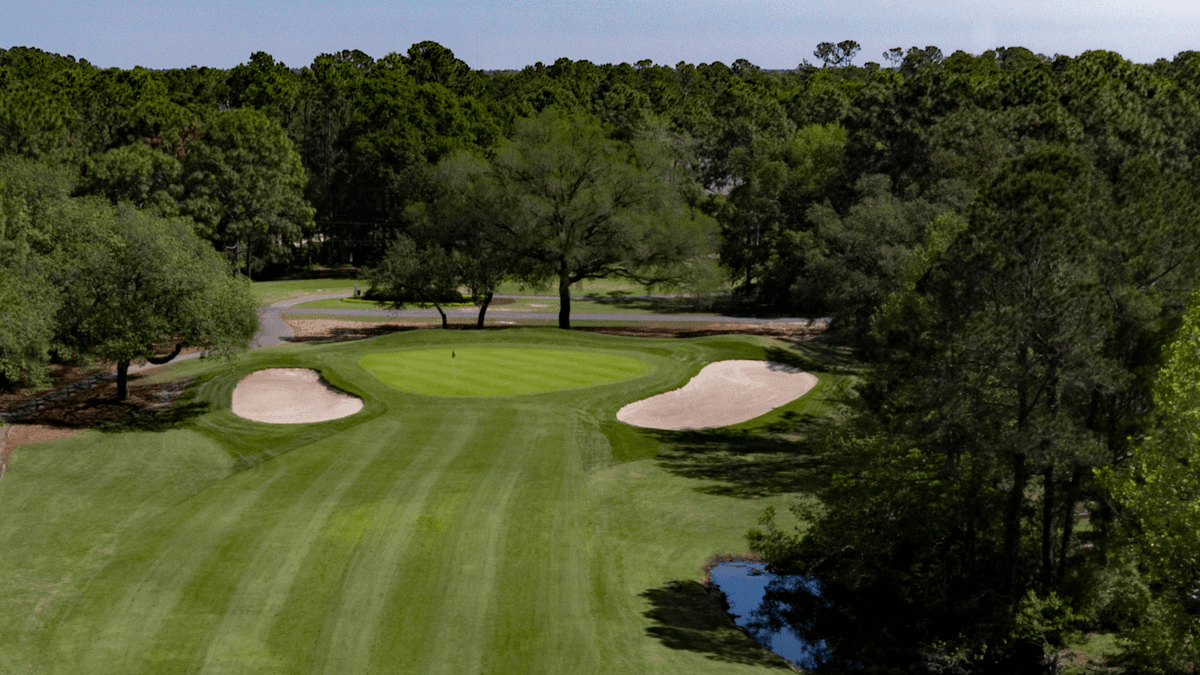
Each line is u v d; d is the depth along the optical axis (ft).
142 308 132.57
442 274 229.86
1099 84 264.72
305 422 131.54
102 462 112.68
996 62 643.45
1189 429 59.21
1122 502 63.16
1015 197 74.08
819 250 213.05
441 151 346.54
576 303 314.35
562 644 70.23
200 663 65.36
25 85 310.86
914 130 231.71
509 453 118.93
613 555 90.38
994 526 83.66
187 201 277.85
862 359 127.44
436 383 152.87
